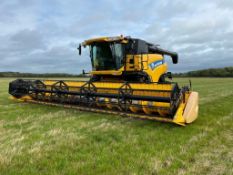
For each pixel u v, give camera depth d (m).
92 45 10.65
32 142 5.16
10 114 8.35
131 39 9.86
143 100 7.17
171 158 4.38
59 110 9.17
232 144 5.25
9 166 3.93
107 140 5.42
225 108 10.28
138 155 4.49
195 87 24.78
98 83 8.59
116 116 8.08
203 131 6.34
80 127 6.56
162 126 6.84
